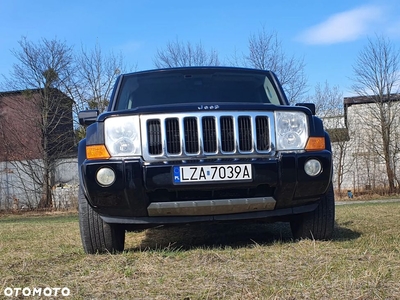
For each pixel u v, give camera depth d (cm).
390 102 2536
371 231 445
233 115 337
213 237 468
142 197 328
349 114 2645
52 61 2522
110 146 332
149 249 369
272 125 342
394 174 2494
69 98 2595
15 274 285
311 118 353
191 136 333
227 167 328
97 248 360
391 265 266
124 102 434
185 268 281
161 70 460
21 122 2573
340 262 278
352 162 2589
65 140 2616
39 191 2505
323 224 373
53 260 333
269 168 331
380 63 2541
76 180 2612
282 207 349
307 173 338
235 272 264
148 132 332
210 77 452
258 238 436
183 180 324
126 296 228
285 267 272
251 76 459
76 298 228
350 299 206
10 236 598
